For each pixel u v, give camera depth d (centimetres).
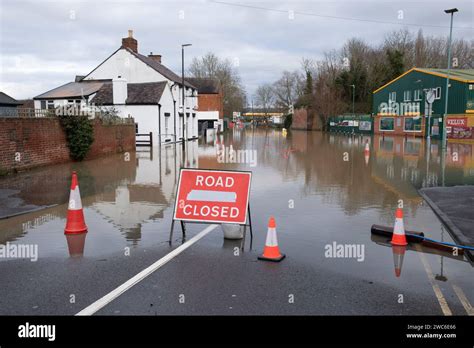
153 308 463
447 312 458
